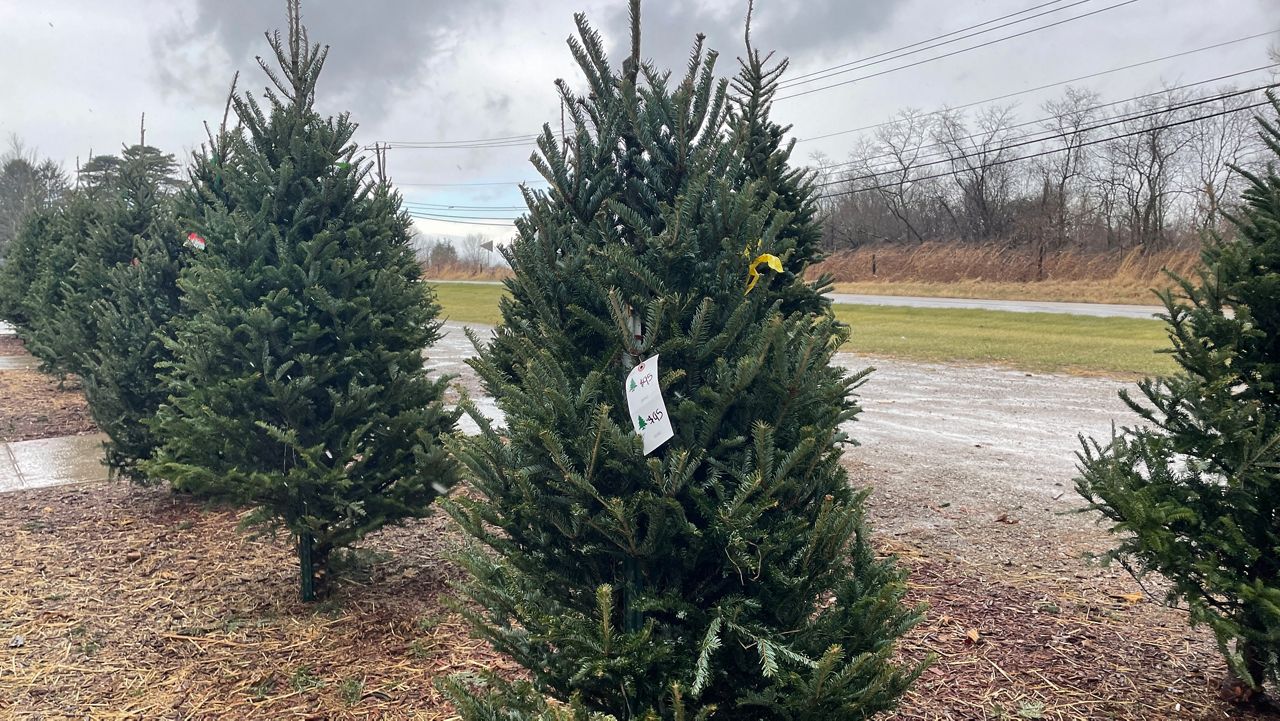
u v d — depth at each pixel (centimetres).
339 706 393
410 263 872
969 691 404
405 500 506
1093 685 412
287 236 498
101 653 451
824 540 237
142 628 482
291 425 488
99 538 651
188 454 489
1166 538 340
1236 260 360
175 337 707
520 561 254
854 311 3206
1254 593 323
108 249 948
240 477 462
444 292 4188
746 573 238
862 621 236
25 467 891
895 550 617
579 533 244
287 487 470
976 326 2572
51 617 497
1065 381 1530
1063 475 856
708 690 241
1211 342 372
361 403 484
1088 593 532
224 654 450
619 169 279
